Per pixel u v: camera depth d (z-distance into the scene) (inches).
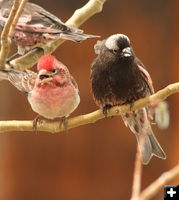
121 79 358.9
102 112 340.2
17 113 579.2
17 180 579.5
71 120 335.9
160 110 266.4
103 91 364.2
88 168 580.4
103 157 581.3
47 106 340.8
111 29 590.9
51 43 395.5
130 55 354.6
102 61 363.6
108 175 580.1
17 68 382.0
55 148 581.3
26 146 580.4
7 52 337.7
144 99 340.5
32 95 342.6
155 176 578.2
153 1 592.7
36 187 580.1
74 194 581.0
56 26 383.2
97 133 580.4
